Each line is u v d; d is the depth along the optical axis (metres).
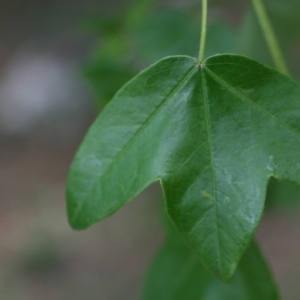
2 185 2.06
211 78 0.50
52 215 1.85
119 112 0.51
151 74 0.50
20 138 2.35
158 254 0.57
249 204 0.50
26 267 1.67
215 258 0.50
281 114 0.50
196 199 0.50
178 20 0.67
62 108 2.35
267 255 1.58
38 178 2.11
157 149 0.50
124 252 1.69
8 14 2.55
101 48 0.70
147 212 1.74
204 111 0.50
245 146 0.50
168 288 0.56
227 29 0.65
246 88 0.50
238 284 0.55
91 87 0.67
